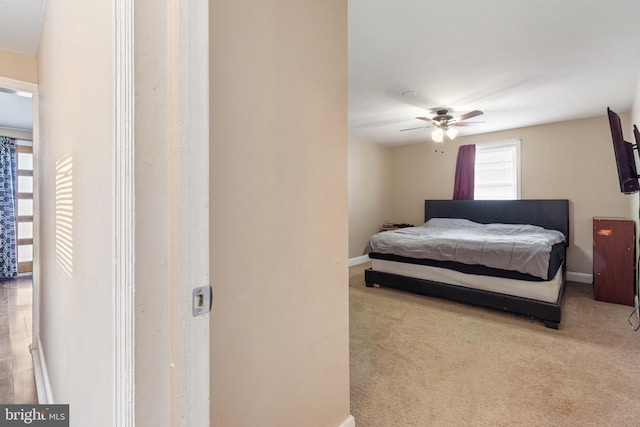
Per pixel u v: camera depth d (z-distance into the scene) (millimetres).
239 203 1007
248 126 1024
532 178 4832
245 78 1009
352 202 5723
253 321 1064
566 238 4406
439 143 5883
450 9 1959
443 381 1944
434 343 2477
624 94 3420
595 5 1914
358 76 2967
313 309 1292
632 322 2887
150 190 561
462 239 3486
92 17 811
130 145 542
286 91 1146
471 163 5426
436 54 2543
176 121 588
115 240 578
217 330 962
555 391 1832
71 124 1121
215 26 922
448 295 3422
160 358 579
